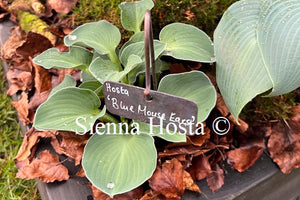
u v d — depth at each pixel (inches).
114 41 14.0
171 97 11.4
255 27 12.2
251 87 11.9
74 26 18.2
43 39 17.5
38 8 19.0
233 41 12.4
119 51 14.1
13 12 20.1
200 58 13.2
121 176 11.9
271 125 15.4
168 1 15.3
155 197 12.7
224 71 12.6
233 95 12.4
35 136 14.9
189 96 13.2
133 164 12.1
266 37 11.6
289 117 15.4
